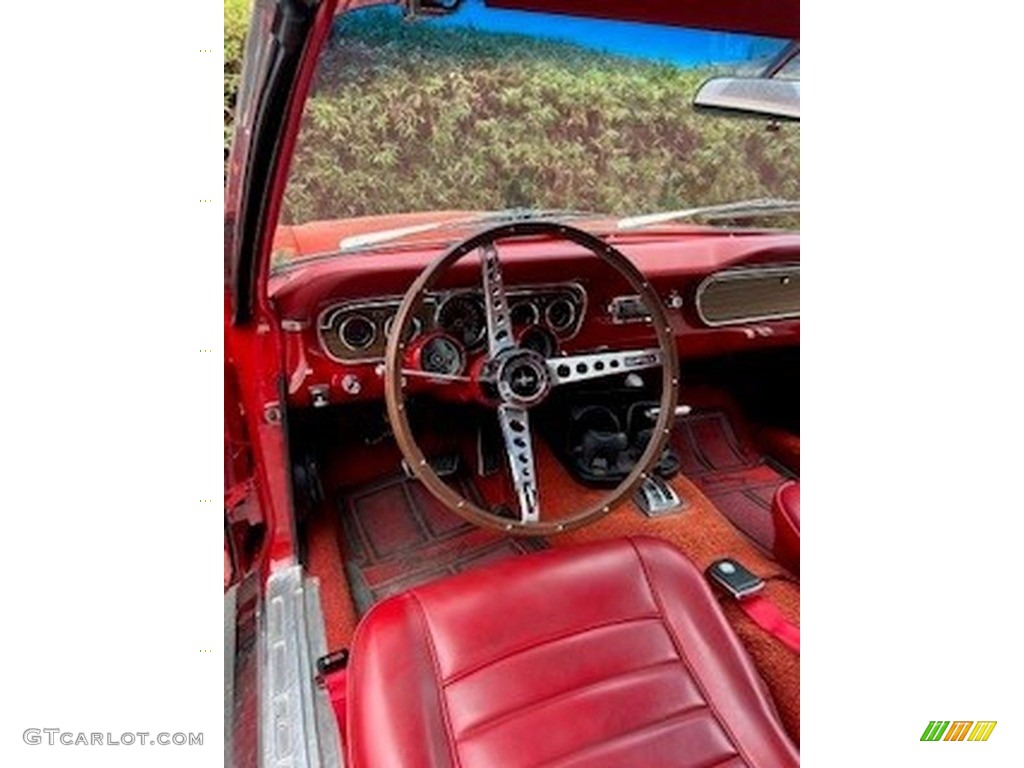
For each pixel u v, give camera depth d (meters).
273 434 1.43
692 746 0.83
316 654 1.15
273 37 0.77
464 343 1.42
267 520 1.47
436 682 0.90
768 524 1.62
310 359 1.41
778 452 1.90
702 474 1.86
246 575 1.48
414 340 1.36
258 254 1.21
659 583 1.01
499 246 1.46
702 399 2.01
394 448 1.78
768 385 1.97
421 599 0.98
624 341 1.61
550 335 1.51
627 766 0.81
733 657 0.95
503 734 0.84
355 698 0.91
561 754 0.82
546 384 1.29
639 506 1.61
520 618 0.95
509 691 0.88
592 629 0.95
